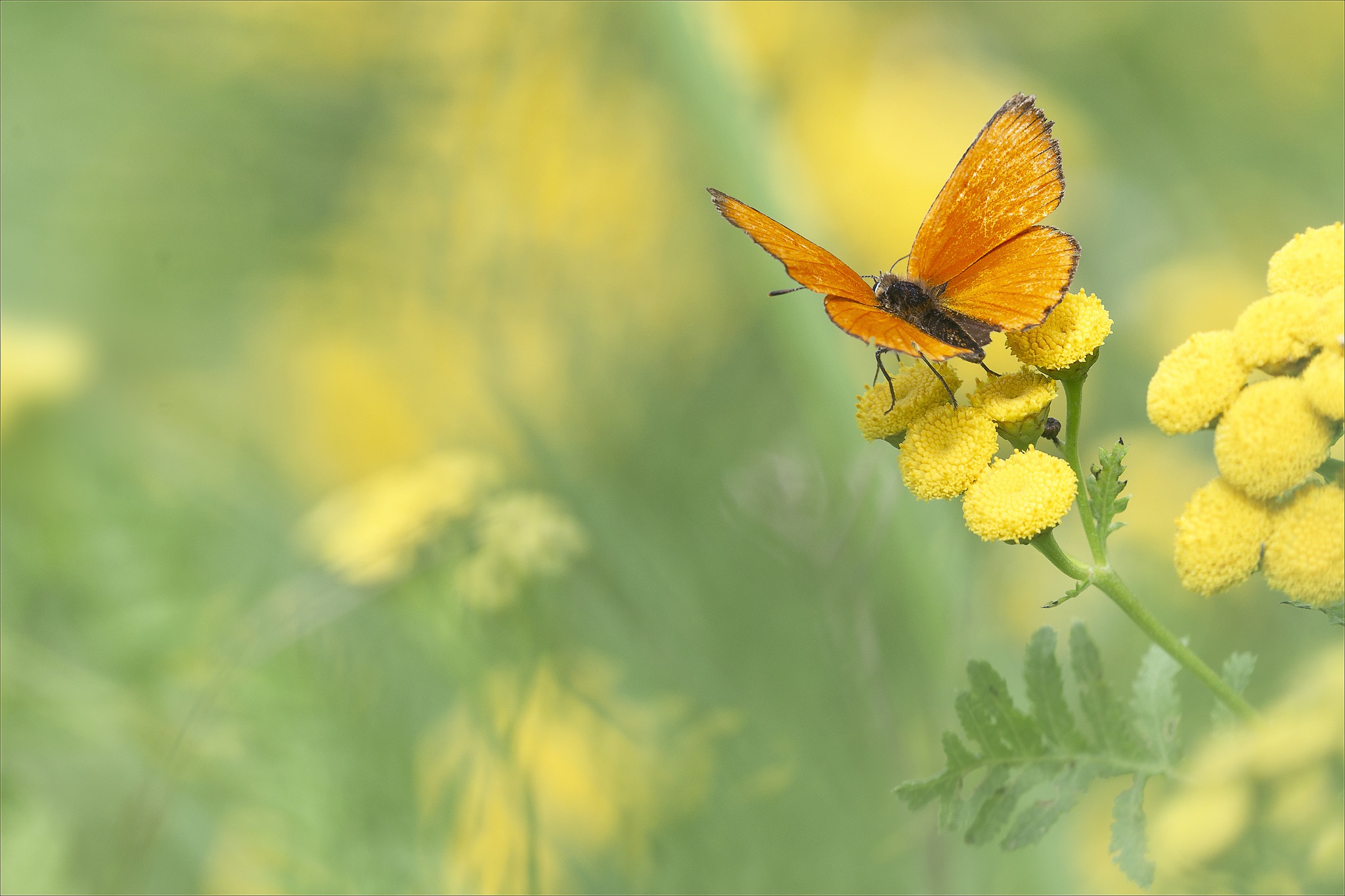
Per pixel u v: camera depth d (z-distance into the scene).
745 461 0.90
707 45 0.91
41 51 0.96
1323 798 0.78
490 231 0.99
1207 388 0.79
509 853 0.86
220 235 0.99
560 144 0.99
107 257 0.99
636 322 0.97
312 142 0.98
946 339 0.82
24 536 0.90
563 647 0.88
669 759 0.87
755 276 0.93
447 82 0.98
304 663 0.88
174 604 0.90
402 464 0.99
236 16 0.96
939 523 0.88
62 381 0.92
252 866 0.87
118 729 0.88
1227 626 0.86
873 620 0.87
